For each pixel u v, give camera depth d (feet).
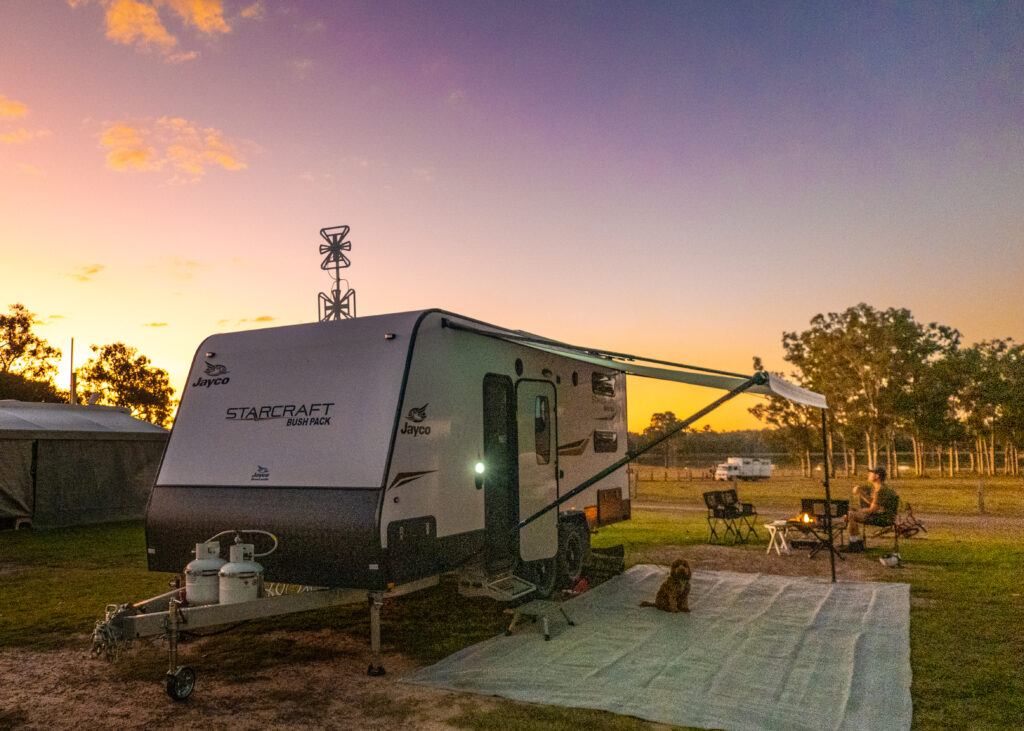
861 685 16.72
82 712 15.56
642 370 27.76
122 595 28.86
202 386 22.35
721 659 18.86
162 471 21.62
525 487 25.11
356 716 15.10
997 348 157.17
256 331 22.48
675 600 24.21
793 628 21.99
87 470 57.93
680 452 196.03
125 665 18.97
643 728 14.25
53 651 20.58
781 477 144.15
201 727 14.62
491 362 23.45
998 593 26.94
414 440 19.19
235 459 20.54
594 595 27.04
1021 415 142.41
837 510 36.06
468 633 22.00
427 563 19.33
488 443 23.90
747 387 20.36
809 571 32.09
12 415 56.44
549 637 21.01
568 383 29.27
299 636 21.72
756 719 14.70
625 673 17.71
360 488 18.24
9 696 16.66
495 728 14.26
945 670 17.90
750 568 32.94
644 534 46.11
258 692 16.70
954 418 145.28
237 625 20.77
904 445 228.43
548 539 26.48
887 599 25.71
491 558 23.80
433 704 15.70
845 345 137.49
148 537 21.29
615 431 34.09
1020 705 15.49
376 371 19.49
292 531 18.75
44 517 54.60
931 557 35.60
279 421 20.31
